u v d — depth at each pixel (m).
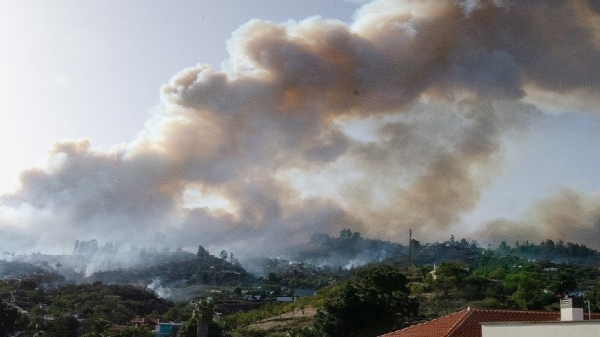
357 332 90.38
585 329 30.22
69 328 156.50
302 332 93.88
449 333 42.12
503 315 45.28
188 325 123.88
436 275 139.50
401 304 97.06
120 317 179.50
